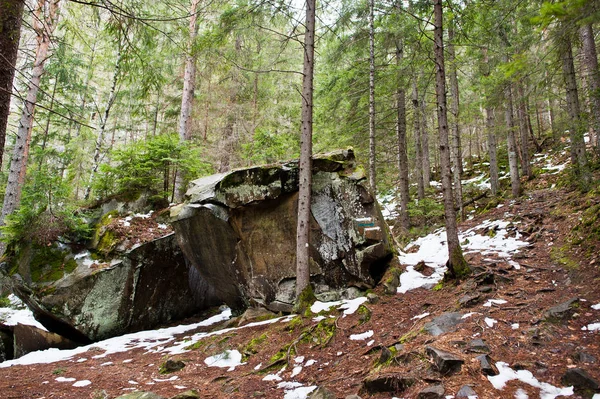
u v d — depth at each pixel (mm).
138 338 8773
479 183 18500
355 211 8422
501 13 9547
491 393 3396
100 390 5277
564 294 5285
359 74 14461
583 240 6988
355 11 13242
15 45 4449
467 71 15430
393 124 17438
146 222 10734
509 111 13930
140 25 5672
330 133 15266
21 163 11719
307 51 8234
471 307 5539
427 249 11094
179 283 10711
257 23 8961
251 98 17750
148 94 6770
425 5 9734
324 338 5883
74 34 8406
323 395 4008
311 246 8453
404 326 5629
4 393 5309
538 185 14172
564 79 10203
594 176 10633
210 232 9039
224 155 16438
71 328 9141
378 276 8312
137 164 10836
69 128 18188
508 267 7023
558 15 3326
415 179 22766
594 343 3893
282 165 8859
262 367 5492
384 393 3879
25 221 9859
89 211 10820
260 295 8594
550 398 3236
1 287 12805
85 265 9586
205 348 6766
